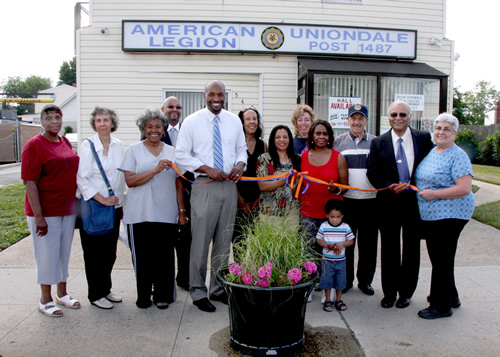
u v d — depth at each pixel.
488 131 21.28
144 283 3.99
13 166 18.66
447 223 3.71
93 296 3.98
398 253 4.05
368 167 4.12
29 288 4.47
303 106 4.84
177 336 3.47
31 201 3.58
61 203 3.75
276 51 8.28
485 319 3.82
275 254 3.23
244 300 3.06
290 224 3.60
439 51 8.85
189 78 8.36
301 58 8.41
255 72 8.40
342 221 4.32
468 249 5.91
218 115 3.94
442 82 8.32
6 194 10.34
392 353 3.24
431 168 3.79
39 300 4.16
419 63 8.73
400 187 3.86
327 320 3.79
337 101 8.20
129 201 3.94
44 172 3.65
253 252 3.22
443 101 8.38
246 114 4.39
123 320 3.75
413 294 4.40
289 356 3.18
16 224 7.12
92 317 3.81
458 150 3.72
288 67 8.44
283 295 3.00
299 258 3.29
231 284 3.06
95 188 3.81
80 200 3.94
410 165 4.00
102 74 8.27
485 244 6.12
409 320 3.80
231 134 3.96
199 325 3.67
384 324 3.71
